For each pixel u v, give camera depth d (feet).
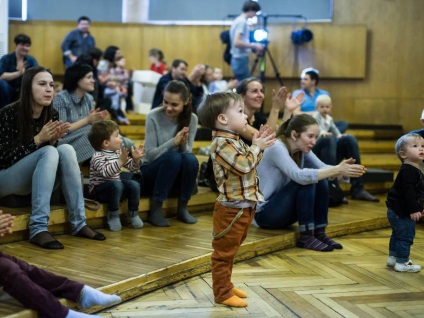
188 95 12.03
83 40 23.95
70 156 10.19
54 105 11.87
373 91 24.89
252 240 10.75
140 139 18.86
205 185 14.24
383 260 10.57
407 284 9.11
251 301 8.14
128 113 22.21
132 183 11.41
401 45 24.53
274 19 25.63
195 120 12.47
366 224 13.21
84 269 8.48
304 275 9.48
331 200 14.71
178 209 12.26
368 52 24.88
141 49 26.04
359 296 8.46
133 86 22.93
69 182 10.23
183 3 26.45
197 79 17.62
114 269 8.55
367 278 9.38
